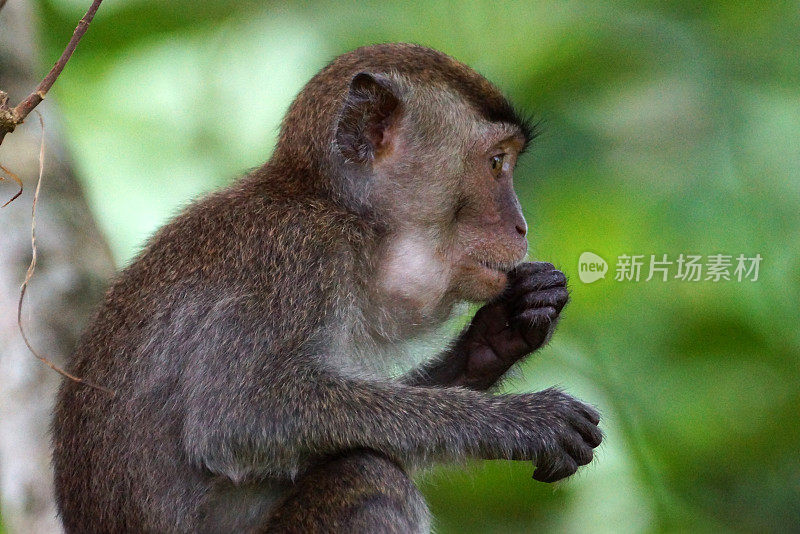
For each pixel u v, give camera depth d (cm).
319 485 878
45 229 1168
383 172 979
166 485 884
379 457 890
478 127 1000
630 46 1652
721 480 1595
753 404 1602
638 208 1573
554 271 1068
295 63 1659
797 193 1576
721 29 1675
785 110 1614
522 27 1673
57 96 1650
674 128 1605
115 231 1568
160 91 1652
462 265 1009
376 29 1688
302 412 875
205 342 879
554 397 955
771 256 1566
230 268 902
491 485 1541
